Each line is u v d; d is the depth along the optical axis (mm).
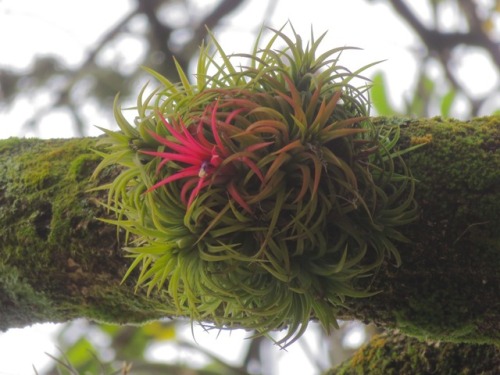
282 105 832
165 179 829
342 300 849
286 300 843
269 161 823
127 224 852
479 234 861
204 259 836
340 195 831
